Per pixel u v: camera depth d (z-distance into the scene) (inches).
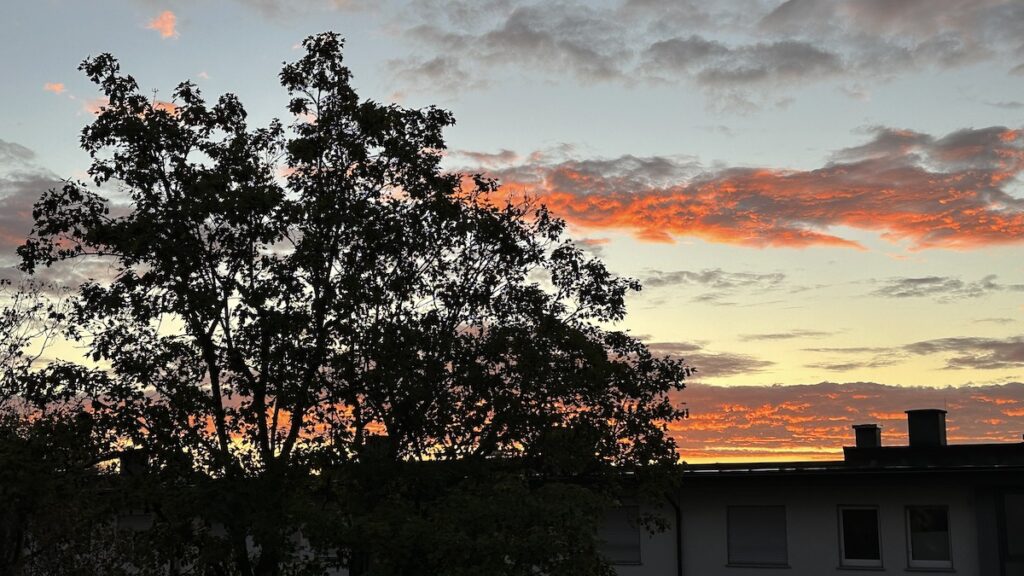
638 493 797.9
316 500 666.2
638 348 791.1
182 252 689.0
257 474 655.8
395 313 709.9
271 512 634.2
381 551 568.7
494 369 722.2
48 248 702.5
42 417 669.3
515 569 551.8
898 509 916.6
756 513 976.3
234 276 705.0
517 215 780.0
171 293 688.4
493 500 576.4
